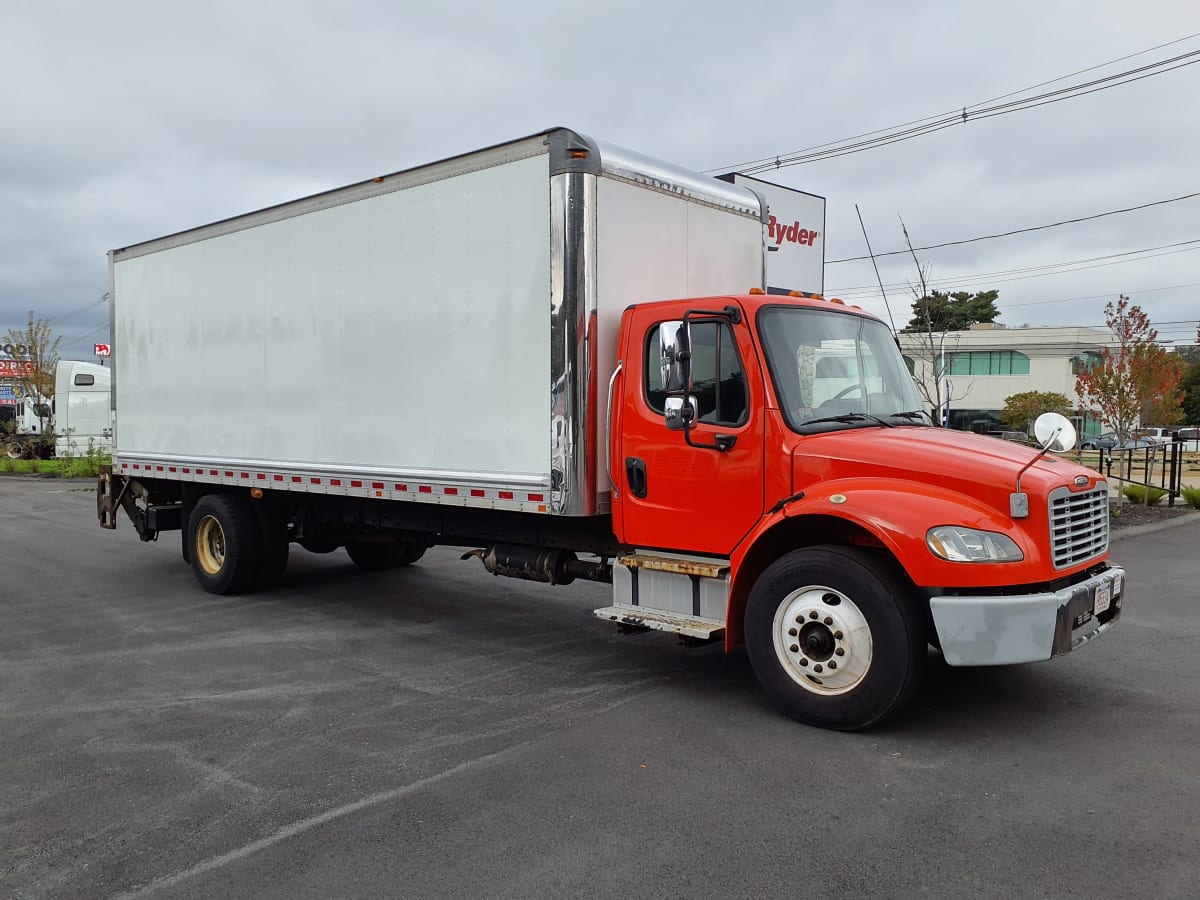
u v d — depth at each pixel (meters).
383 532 8.67
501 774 4.43
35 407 41.06
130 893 3.39
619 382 5.86
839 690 4.86
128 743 5.00
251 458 8.41
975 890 3.24
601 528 6.37
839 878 3.35
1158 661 6.19
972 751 4.57
